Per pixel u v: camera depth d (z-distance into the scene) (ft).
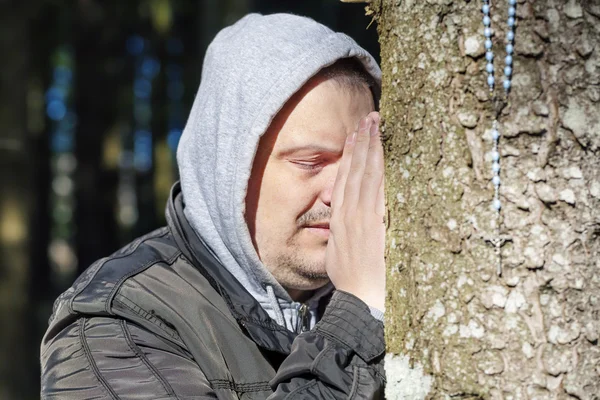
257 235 6.57
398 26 5.10
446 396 4.79
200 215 6.61
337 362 5.33
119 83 36.17
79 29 35.32
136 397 5.70
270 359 6.26
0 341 23.40
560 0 4.60
